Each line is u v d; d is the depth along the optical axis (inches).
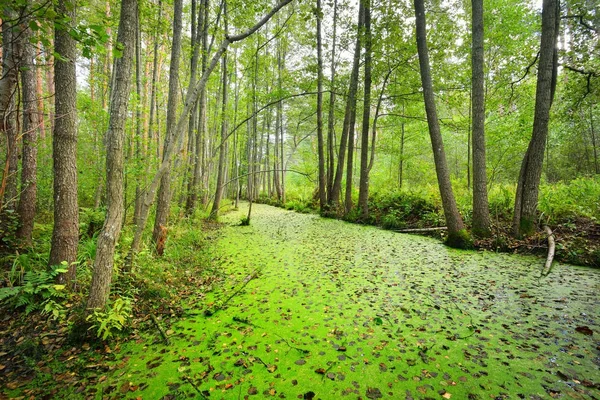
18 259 136.2
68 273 133.6
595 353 97.8
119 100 106.7
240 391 82.9
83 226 216.5
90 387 84.6
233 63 472.4
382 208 442.6
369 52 372.2
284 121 876.0
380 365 94.0
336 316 128.8
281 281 176.2
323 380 87.2
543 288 155.3
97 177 297.9
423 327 117.8
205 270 195.2
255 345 106.3
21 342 104.0
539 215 257.3
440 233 303.1
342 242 293.1
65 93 129.9
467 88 377.4
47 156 331.9
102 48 83.4
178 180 357.7
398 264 209.8
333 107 502.0
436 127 267.3
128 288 140.5
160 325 121.0
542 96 231.1
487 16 349.4
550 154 512.1
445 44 344.2
